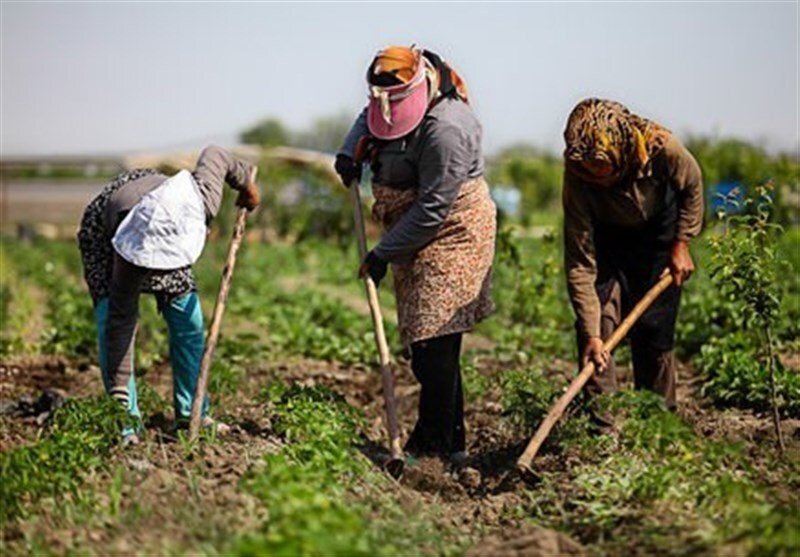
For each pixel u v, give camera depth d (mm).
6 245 78562
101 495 15859
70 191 155750
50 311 43625
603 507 15703
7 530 15016
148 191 19156
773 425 21594
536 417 19719
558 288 41156
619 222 19359
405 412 26000
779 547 13406
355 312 39688
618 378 28109
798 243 52375
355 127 20016
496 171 90938
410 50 18547
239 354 32781
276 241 80188
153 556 13727
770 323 19812
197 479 16094
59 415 18203
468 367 26594
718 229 47219
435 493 18297
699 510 15141
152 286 19531
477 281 19109
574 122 18594
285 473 14594
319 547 12117
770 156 60438
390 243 18703
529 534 14844
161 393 27672
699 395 25594
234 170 20047
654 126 18906
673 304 20016
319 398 19969
